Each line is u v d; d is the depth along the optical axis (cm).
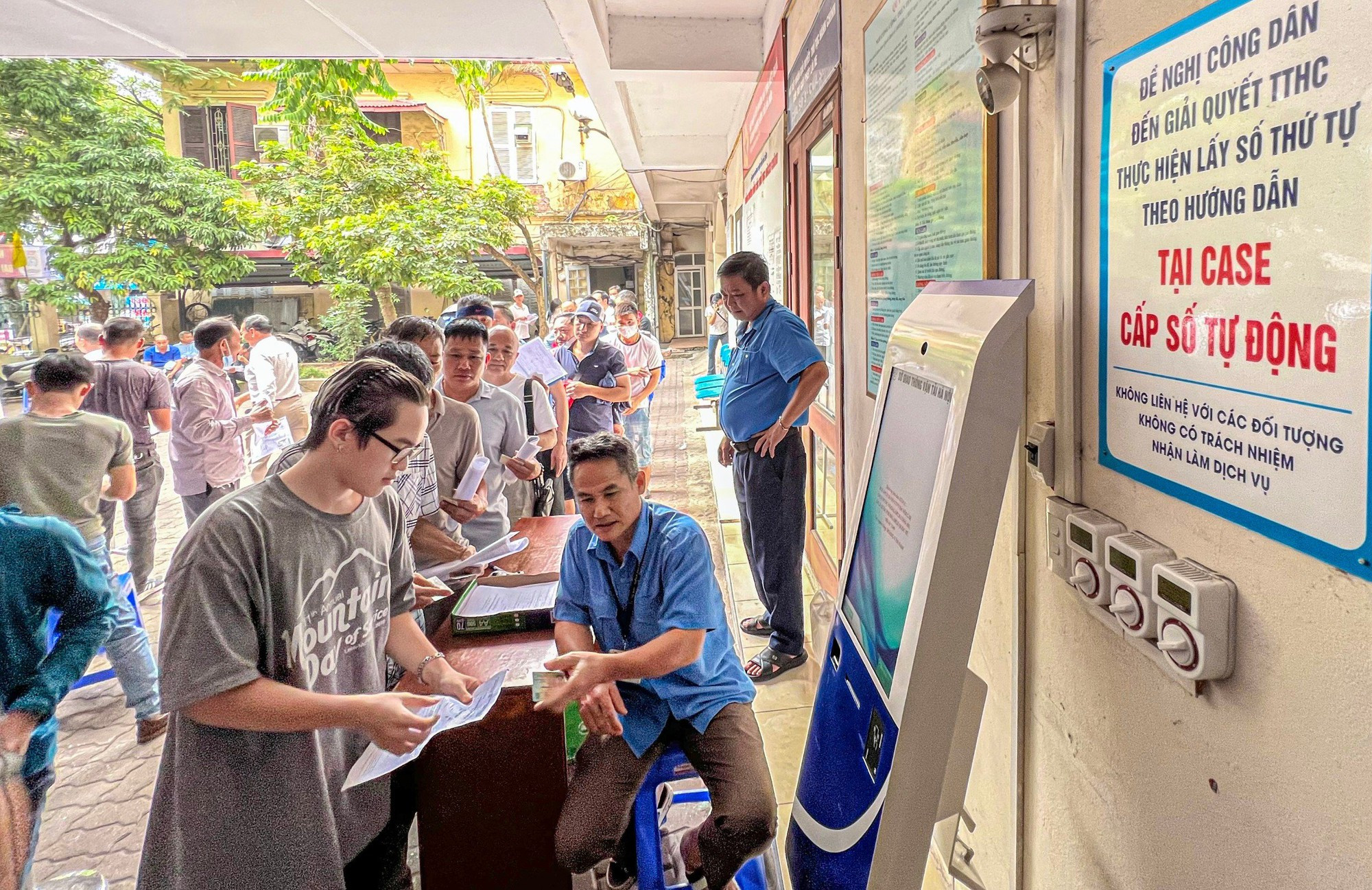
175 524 661
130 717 333
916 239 194
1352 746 69
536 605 210
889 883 98
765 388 295
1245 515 81
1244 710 84
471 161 1527
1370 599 66
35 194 1125
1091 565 110
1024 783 145
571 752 225
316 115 828
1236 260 81
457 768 186
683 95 644
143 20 379
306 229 1106
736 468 316
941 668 96
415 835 248
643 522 187
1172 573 90
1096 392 113
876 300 239
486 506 287
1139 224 100
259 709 131
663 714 187
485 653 195
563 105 1598
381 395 140
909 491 113
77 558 190
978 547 95
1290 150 72
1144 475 101
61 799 278
